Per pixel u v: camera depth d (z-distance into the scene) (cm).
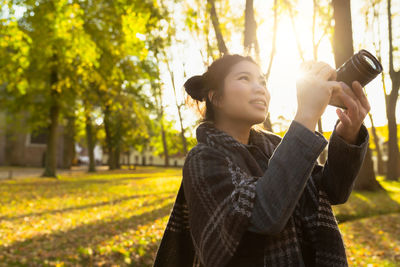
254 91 90
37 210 873
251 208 67
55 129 2392
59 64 1838
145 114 3053
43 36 999
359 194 1136
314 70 74
